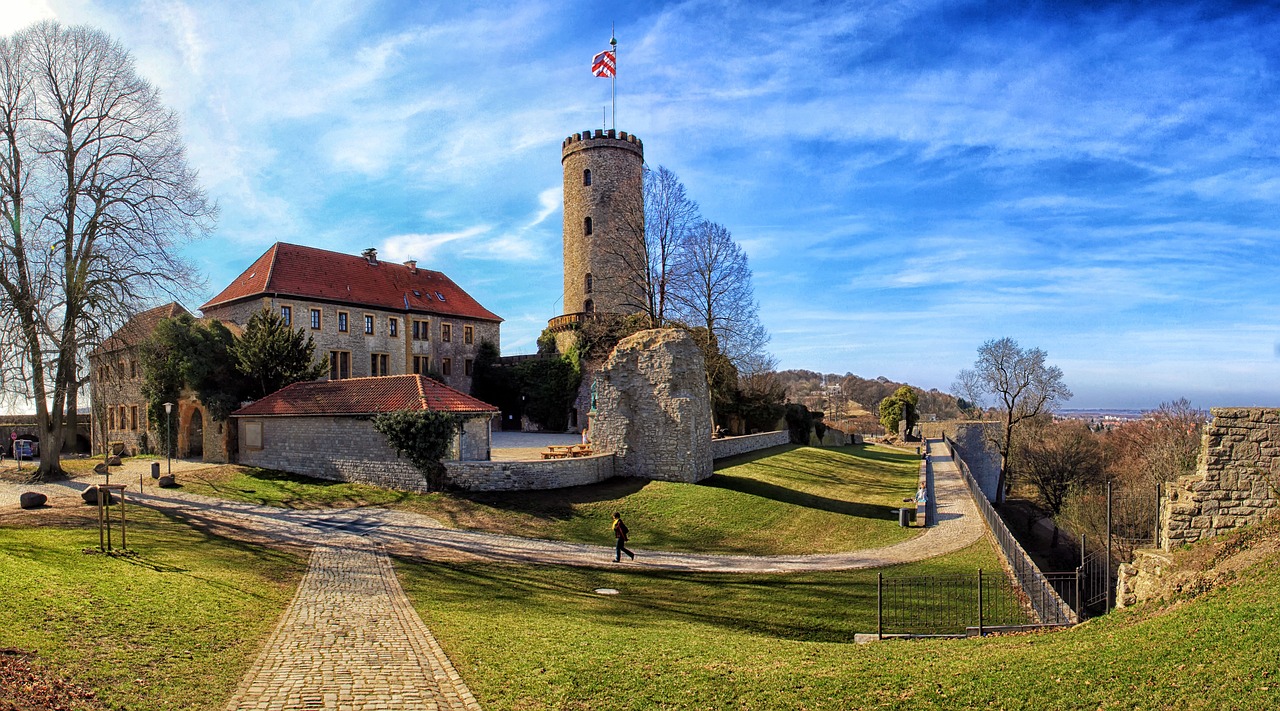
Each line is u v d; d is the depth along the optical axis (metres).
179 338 36.38
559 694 8.73
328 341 50.62
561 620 12.73
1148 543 37.19
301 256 52.59
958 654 10.24
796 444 49.53
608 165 60.44
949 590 15.54
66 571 12.96
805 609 14.39
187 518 22.00
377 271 57.50
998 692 8.41
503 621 12.40
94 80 31.52
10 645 8.73
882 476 35.22
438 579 15.81
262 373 35.44
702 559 18.75
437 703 8.46
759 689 8.82
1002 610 14.08
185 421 38.00
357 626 11.70
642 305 43.03
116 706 7.64
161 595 12.16
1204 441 14.05
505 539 20.50
